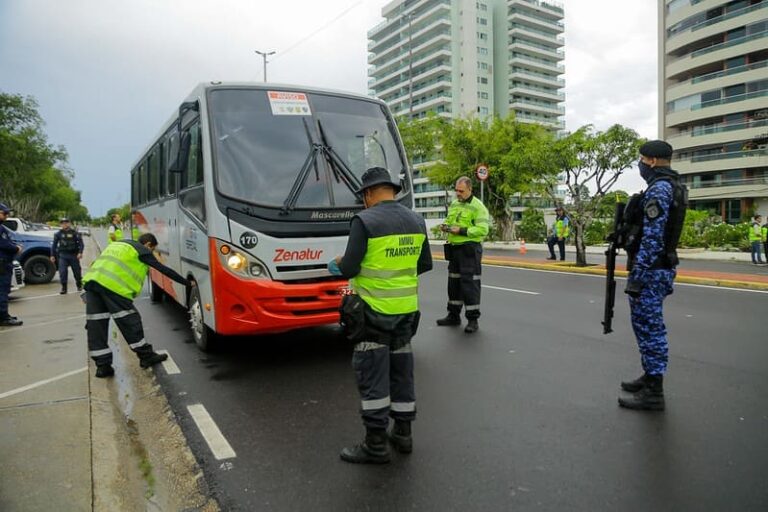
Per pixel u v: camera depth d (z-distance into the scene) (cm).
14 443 373
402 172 624
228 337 631
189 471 345
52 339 709
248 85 592
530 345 636
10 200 5516
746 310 849
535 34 8200
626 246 445
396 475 329
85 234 5256
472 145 3112
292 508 295
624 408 429
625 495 299
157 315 920
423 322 781
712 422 397
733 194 4784
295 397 473
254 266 519
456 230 690
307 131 581
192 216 614
